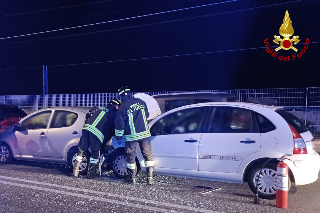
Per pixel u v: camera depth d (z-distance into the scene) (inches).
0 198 234.2
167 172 272.5
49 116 344.2
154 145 276.8
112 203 223.6
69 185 271.3
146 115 279.4
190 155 261.1
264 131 241.8
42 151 337.7
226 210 210.4
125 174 291.9
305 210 212.5
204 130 261.6
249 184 237.8
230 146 247.6
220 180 252.1
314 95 535.5
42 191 252.4
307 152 234.5
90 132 291.0
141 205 219.5
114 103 295.9
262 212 207.2
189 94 405.4
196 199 234.4
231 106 258.7
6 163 365.1
